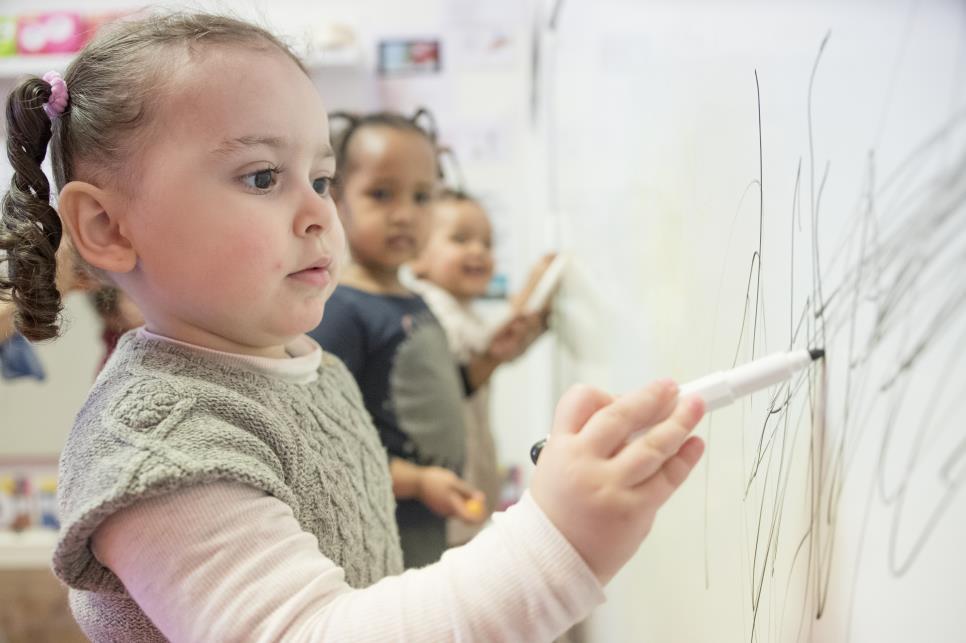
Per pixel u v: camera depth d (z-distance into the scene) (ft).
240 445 1.35
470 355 5.04
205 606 1.16
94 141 1.50
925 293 0.70
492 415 6.70
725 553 1.36
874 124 0.78
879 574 0.77
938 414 0.68
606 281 2.79
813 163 0.93
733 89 1.26
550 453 1.15
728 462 1.34
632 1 2.17
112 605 1.52
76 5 6.04
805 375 0.96
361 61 6.35
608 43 2.61
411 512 3.75
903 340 0.73
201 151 1.42
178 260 1.45
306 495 1.54
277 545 1.22
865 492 0.80
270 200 1.47
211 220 1.43
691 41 1.53
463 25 6.36
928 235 0.70
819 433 0.92
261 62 1.49
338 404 1.83
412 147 3.96
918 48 0.71
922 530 0.70
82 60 1.60
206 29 1.54
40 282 1.58
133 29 1.60
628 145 2.27
